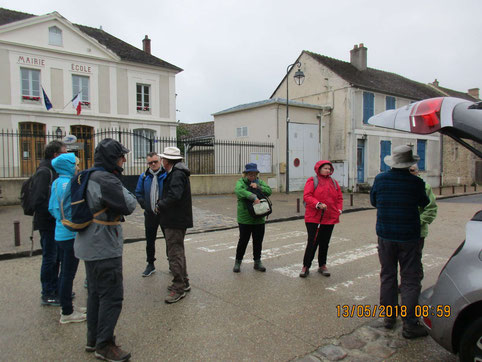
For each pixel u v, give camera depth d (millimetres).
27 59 17109
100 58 18953
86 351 3229
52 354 3180
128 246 7332
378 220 3750
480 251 2680
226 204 13281
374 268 5785
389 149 21797
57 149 4262
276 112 18000
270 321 3842
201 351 3230
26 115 17078
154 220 5281
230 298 4488
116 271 3074
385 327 3727
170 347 3297
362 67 22875
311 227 5242
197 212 11531
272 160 18172
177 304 4293
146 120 20484
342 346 3354
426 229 4461
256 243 5570
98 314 3152
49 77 17719
